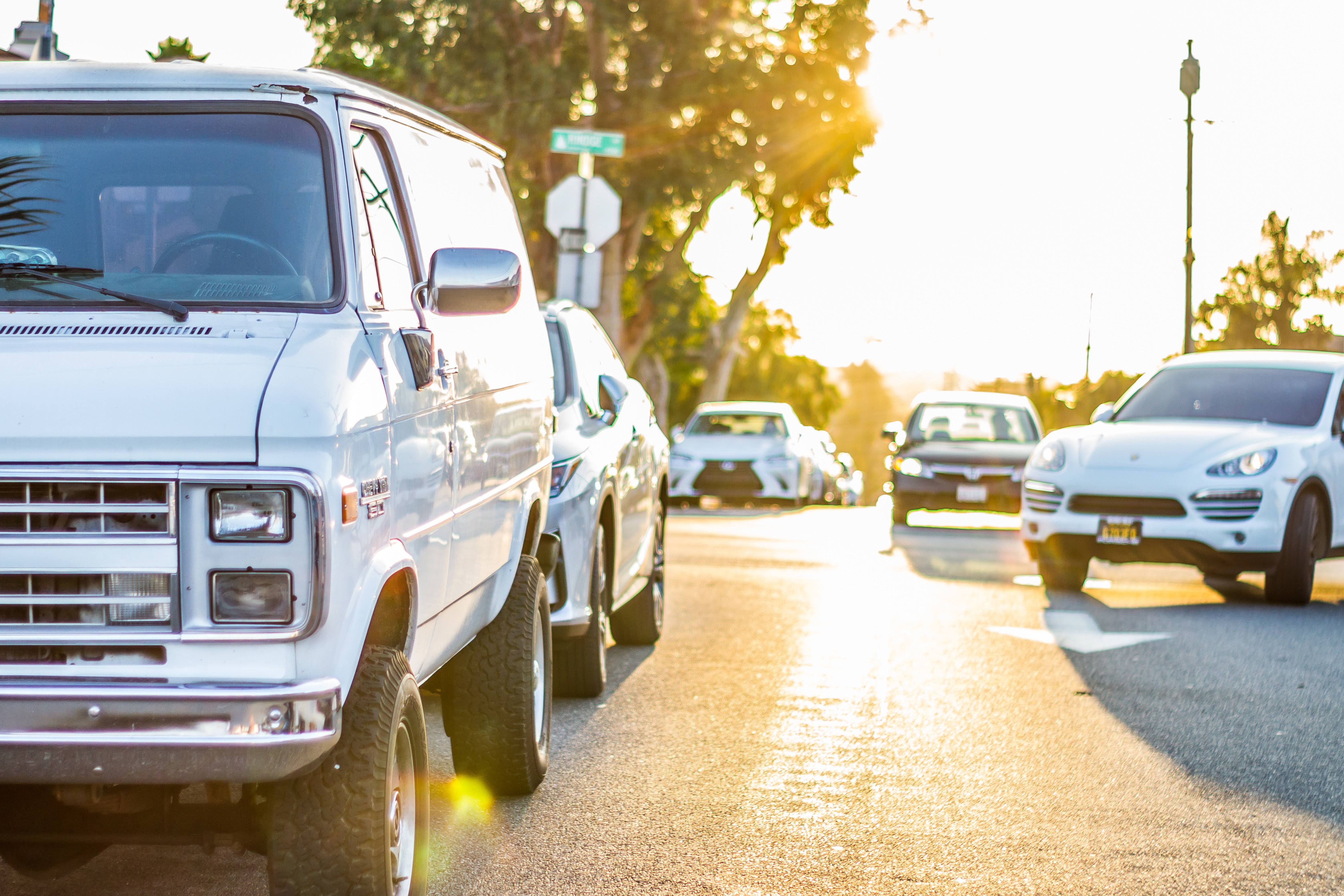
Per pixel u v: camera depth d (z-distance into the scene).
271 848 3.98
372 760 4.00
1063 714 8.02
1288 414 13.55
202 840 4.26
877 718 7.87
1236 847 5.65
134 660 3.66
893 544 17.88
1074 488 13.00
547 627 6.46
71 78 4.65
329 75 4.81
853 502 39.25
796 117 34.78
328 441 3.72
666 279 39.31
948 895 5.07
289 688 3.63
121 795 4.18
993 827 5.88
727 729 7.57
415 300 4.73
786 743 7.27
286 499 3.65
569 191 19.77
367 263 4.49
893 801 6.25
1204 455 12.70
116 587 3.65
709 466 26.02
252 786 4.23
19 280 4.28
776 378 79.56
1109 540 12.77
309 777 3.98
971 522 21.97
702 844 5.61
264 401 3.72
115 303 4.23
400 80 31.89
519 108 31.25
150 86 4.62
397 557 4.16
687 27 32.97
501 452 5.57
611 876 5.23
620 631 9.99
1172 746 7.30
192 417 3.67
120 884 5.08
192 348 3.93
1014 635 10.78
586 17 32.56
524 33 32.22
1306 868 5.40
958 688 8.73
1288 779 6.69
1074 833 5.80
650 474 9.80
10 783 3.71
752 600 12.44
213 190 4.50
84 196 4.50
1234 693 8.66
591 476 7.98
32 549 3.63
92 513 3.64
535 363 6.27
